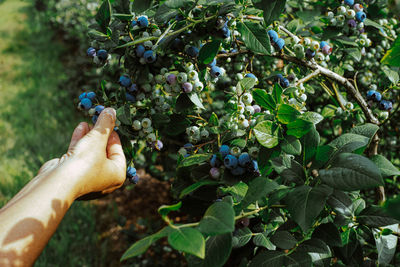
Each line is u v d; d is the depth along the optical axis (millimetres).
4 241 485
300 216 498
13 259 480
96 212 2047
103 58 668
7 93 3508
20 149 2570
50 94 3363
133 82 659
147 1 671
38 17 4867
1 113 3123
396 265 807
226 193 604
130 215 2021
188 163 577
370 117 782
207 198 610
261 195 510
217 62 808
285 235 572
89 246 1763
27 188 556
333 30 771
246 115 637
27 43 4695
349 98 1062
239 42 762
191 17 633
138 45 633
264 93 609
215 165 569
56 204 533
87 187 593
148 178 2303
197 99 647
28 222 503
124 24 659
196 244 450
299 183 553
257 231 639
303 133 560
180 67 671
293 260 544
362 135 593
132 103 682
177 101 653
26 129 2836
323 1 977
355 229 618
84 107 676
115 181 644
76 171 575
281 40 700
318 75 800
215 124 661
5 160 2443
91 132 629
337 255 619
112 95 691
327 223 574
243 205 516
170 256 1667
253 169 559
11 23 5484
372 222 562
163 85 657
